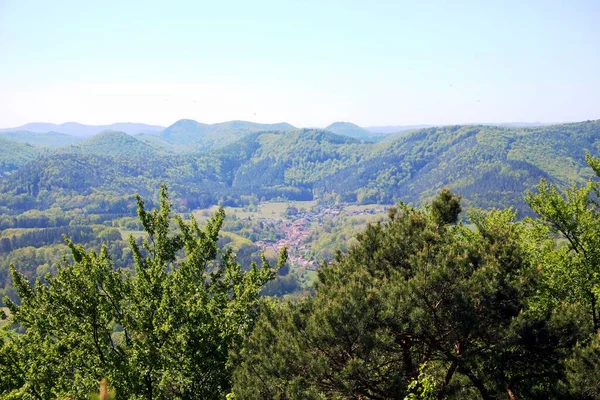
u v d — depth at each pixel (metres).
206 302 18.08
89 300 15.66
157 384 15.60
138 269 17.30
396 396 11.06
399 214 15.78
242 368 13.05
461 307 11.20
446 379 12.80
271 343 12.97
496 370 12.61
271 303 17.84
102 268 17.09
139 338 15.05
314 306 13.04
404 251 13.65
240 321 18.03
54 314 16.11
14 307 17.22
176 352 15.33
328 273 15.52
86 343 16.25
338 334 10.98
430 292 11.48
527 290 11.66
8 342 16.94
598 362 10.30
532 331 11.41
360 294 11.48
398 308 11.14
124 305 16.48
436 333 11.60
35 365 15.67
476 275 11.38
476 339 12.34
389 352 11.88
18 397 14.25
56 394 15.07
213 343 16.31
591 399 10.58
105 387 3.49
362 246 15.00
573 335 11.48
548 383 12.67
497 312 11.74
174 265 19.20
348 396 11.17
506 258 12.34
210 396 16.25
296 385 10.98
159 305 15.96
